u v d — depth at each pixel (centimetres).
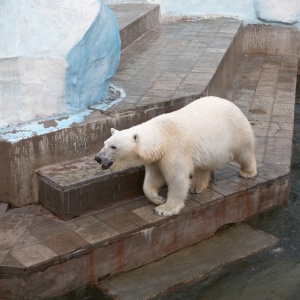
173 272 504
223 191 568
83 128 563
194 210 533
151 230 505
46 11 558
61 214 509
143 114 611
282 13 1174
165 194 561
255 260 528
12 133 534
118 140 478
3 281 441
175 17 1196
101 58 612
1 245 466
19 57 534
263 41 1205
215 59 832
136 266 507
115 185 534
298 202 632
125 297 467
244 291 486
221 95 870
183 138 503
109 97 643
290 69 1111
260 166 638
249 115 833
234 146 557
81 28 574
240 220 587
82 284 475
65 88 574
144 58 848
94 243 470
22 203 538
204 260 523
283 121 806
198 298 475
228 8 1200
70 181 509
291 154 694
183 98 640
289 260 530
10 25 525
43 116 573
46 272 448
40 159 538
